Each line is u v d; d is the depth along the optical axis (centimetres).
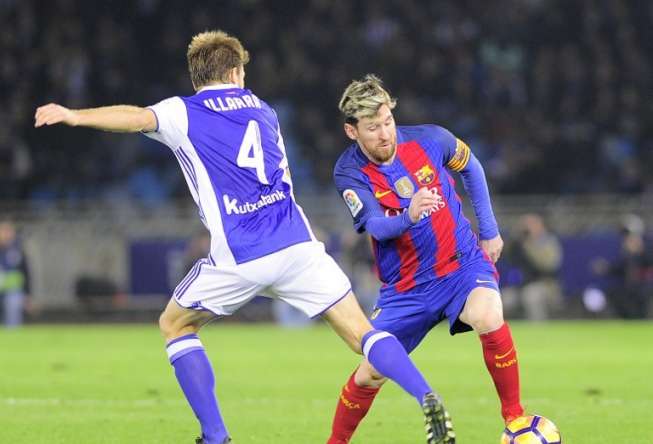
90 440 2202
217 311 1830
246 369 3872
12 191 7944
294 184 8094
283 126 8612
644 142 8562
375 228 1883
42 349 4878
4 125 8344
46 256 6962
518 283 6650
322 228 6988
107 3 9281
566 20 9294
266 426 2414
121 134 8462
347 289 1819
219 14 9250
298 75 8850
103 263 6962
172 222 6975
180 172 8212
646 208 6956
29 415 2605
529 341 5125
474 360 4184
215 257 1809
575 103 8794
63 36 8969
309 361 4206
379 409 2689
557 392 3064
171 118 1809
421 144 1984
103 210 7012
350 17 9288
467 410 2667
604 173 8069
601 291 6744
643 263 6612
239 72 1920
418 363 4053
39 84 8756
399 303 1981
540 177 8106
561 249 6938
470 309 1906
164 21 9281
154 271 6956
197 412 1816
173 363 1836
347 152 1997
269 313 7094
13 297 6512
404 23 9206
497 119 8575
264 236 1805
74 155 8381
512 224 7019
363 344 1772
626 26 9281
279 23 9250
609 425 2367
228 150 1822
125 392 3134
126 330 6328
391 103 1912
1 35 9000
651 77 8988
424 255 1952
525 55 9238
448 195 1975
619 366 3869
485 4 9431
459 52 9025
